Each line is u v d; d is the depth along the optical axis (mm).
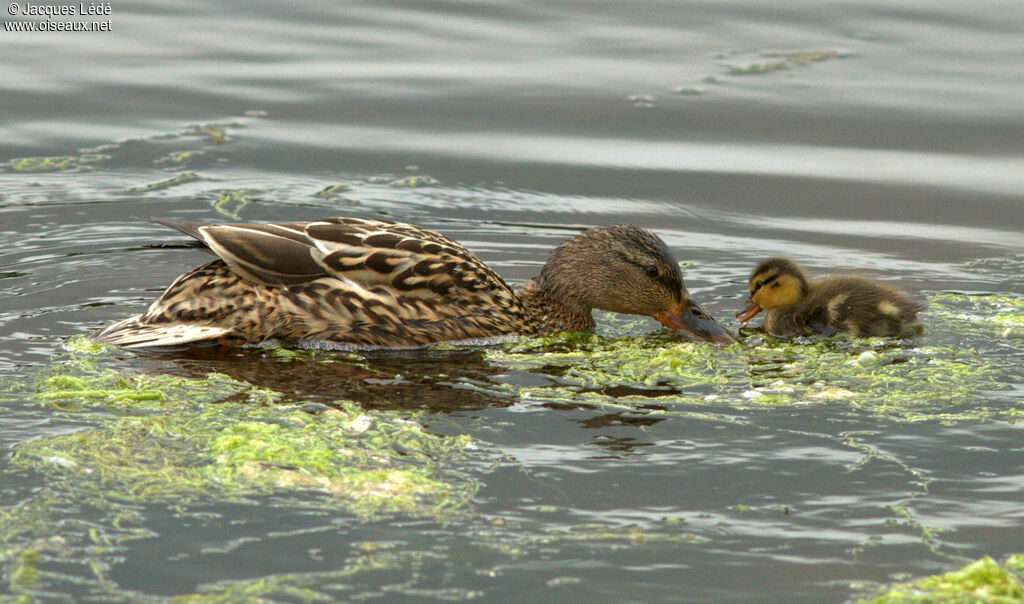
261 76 20422
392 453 8492
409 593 6566
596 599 6559
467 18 23297
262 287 11344
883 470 8352
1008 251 14758
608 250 12672
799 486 8070
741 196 16516
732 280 13898
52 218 15031
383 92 19891
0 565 6684
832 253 14719
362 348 11445
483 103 19500
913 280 13742
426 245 11836
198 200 15781
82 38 21750
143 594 6453
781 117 19109
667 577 6812
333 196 16109
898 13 23531
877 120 19016
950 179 17062
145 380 10023
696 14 23547
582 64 21141
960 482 8172
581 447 8703
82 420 8945
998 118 18953
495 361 11094
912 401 9812
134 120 18516
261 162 17203
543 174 17172
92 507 7426
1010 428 9172
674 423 9227
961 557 7098
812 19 23312
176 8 23484
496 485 7977
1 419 8898
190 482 7840
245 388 9961
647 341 12156
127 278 13234
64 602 6352
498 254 14539
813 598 6613
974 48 21781
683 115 19156
